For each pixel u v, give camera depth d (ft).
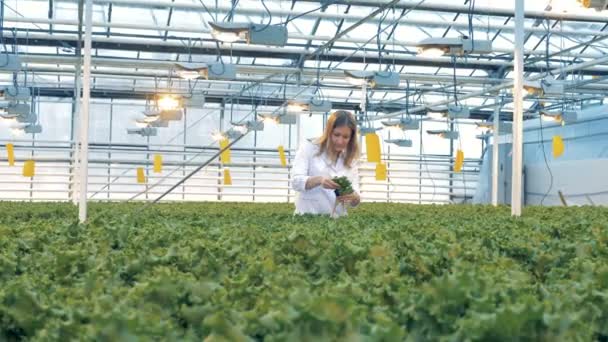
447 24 77.61
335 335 6.79
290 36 76.59
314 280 12.14
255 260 13.01
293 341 6.77
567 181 108.78
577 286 9.59
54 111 122.62
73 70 103.09
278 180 128.26
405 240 16.29
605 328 8.59
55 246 15.28
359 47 87.97
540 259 14.43
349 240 16.07
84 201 29.17
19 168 121.39
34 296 8.43
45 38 84.23
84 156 29.27
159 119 90.33
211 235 18.84
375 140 45.44
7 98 83.15
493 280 9.82
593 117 108.58
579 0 31.91
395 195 132.98
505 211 42.42
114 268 12.21
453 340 7.23
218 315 7.05
